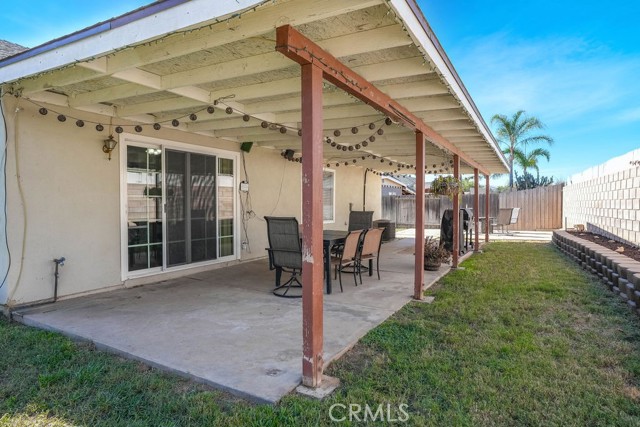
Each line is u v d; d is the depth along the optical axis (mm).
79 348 3268
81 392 2539
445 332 3615
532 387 2631
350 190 11664
